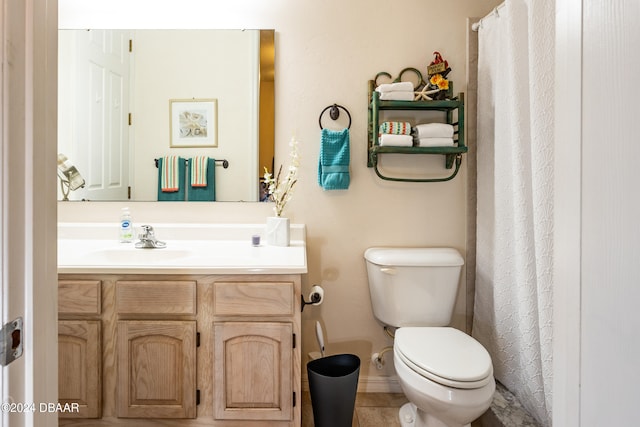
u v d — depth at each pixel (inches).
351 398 60.6
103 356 56.1
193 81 76.2
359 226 78.3
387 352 79.2
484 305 74.8
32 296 20.7
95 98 75.6
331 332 78.9
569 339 23.7
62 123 75.5
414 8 77.1
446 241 78.8
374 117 71.9
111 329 55.9
